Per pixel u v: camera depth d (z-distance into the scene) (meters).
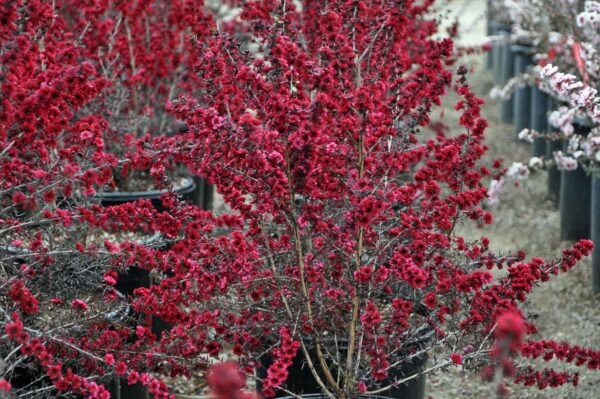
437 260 4.05
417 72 4.38
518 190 10.71
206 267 4.07
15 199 4.21
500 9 13.12
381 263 4.14
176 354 4.06
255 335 4.18
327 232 4.08
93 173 4.21
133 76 7.18
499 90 10.96
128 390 5.16
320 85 3.90
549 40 8.74
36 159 4.58
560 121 7.39
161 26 8.05
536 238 9.09
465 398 5.95
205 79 4.21
